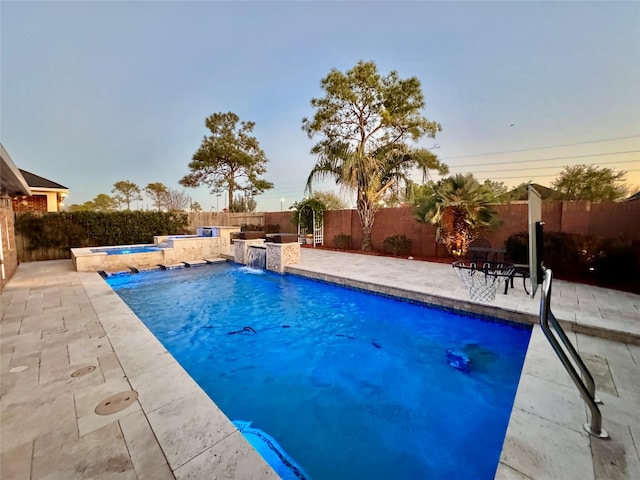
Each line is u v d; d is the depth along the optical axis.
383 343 4.21
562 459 1.72
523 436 1.90
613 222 6.51
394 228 11.10
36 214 10.16
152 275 8.52
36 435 1.88
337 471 2.10
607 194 12.96
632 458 1.72
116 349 3.16
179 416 2.07
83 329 3.74
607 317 3.89
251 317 5.27
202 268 9.51
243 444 1.82
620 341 3.40
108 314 4.34
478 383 3.19
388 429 2.53
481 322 4.63
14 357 2.97
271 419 2.68
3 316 4.24
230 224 16.27
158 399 2.28
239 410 2.82
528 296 5.02
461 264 7.55
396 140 11.28
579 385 1.92
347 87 10.93
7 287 6.08
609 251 5.86
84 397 2.30
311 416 2.71
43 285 6.29
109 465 1.65
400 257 10.00
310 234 14.71
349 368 3.56
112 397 2.30
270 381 3.32
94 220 11.36
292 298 6.33
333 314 5.37
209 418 2.06
